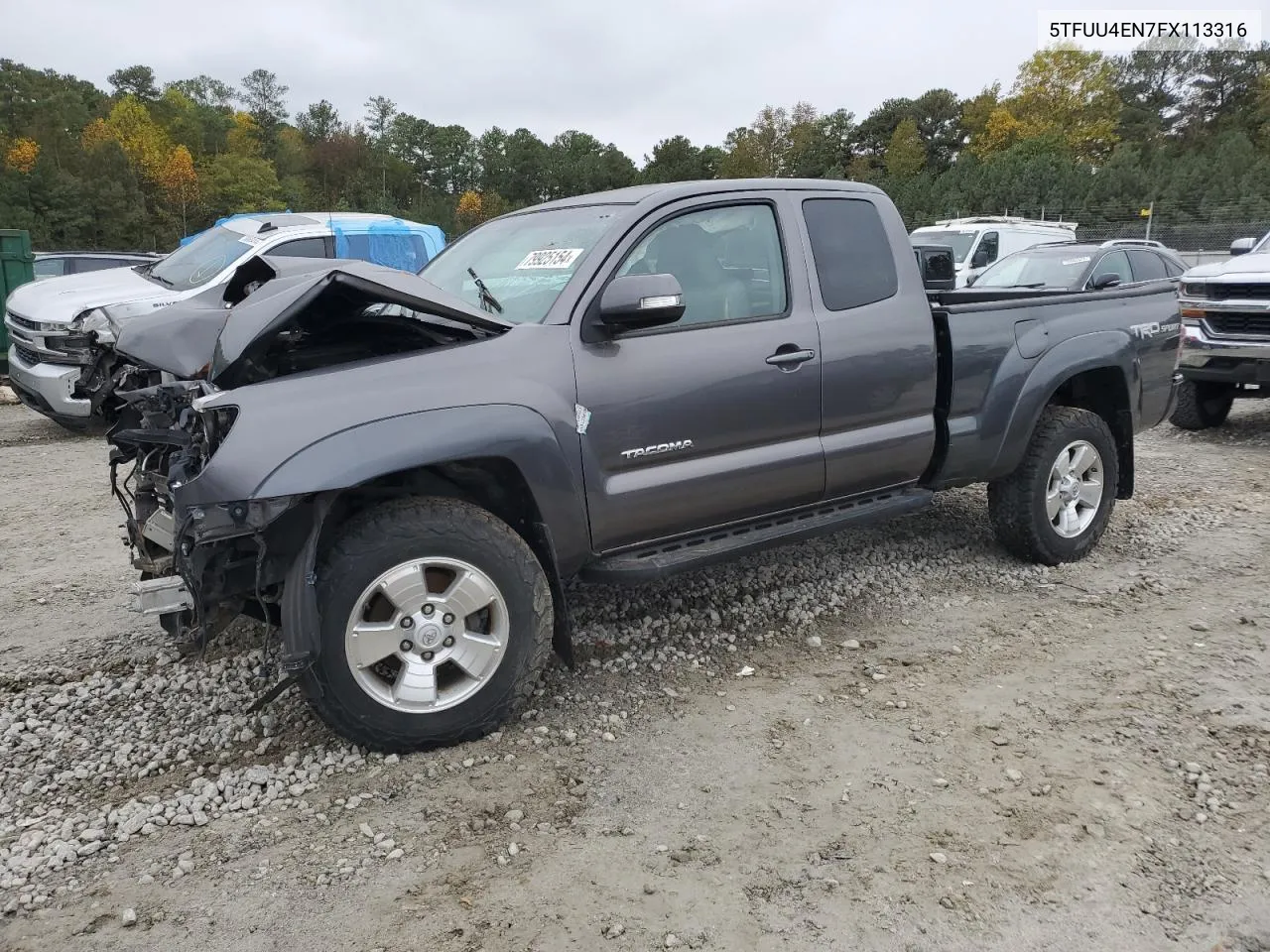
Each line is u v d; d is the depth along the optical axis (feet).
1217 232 89.15
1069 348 16.62
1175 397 19.27
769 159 357.82
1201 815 9.54
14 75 369.71
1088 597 15.83
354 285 10.41
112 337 13.48
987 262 55.01
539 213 14.51
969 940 7.91
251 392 10.02
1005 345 15.88
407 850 9.23
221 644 14.16
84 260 47.70
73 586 16.99
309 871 8.93
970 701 12.16
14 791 10.40
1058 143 255.29
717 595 16.02
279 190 394.32
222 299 13.73
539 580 11.25
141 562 12.40
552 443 11.21
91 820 9.78
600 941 7.95
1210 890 8.48
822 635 14.47
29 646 14.33
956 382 15.35
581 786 10.32
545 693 12.54
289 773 10.61
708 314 13.00
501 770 10.67
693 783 10.37
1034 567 17.30
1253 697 12.03
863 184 15.20
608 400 11.78
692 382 12.43
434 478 11.55
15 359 31.12
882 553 18.10
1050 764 10.59
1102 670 12.94
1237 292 28.25
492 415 10.79
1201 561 17.56
